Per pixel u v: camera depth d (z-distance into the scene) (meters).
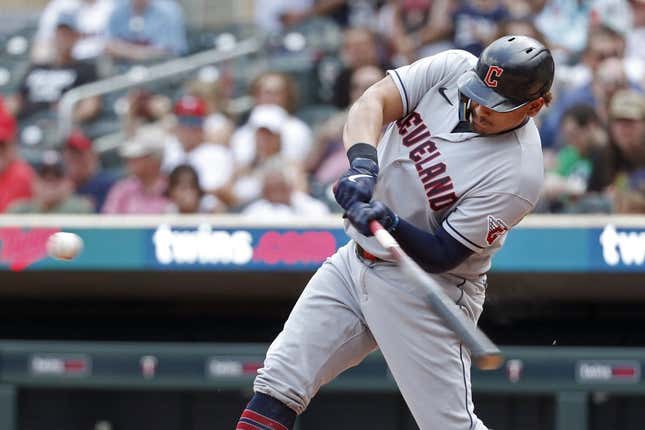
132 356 23.58
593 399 22.89
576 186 27.14
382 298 13.54
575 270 22.48
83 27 35.09
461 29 31.83
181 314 27.09
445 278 13.73
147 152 29.44
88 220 23.66
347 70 31.39
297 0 35.31
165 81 34.44
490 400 23.19
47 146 33.38
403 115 13.65
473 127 13.14
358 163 12.81
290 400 13.74
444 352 13.59
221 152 29.94
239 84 34.03
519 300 25.19
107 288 26.02
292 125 30.14
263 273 24.27
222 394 24.00
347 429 23.45
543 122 28.27
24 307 27.34
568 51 30.16
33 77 34.78
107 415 24.19
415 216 13.47
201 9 37.72
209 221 23.44
